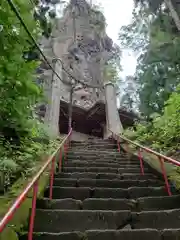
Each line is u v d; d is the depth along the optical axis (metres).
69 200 3.30
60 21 18.88
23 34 3.63
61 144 5.23
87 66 18.95
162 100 11.54
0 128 4.18
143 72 13.42
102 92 16.47
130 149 7.09
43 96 4.29
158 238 2.52
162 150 5.93
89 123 14.64
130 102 18.67
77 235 2.49
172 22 11.54
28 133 4.70
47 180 3.99
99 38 21.47
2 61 3.52
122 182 4.40
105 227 2.86
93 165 5.85
